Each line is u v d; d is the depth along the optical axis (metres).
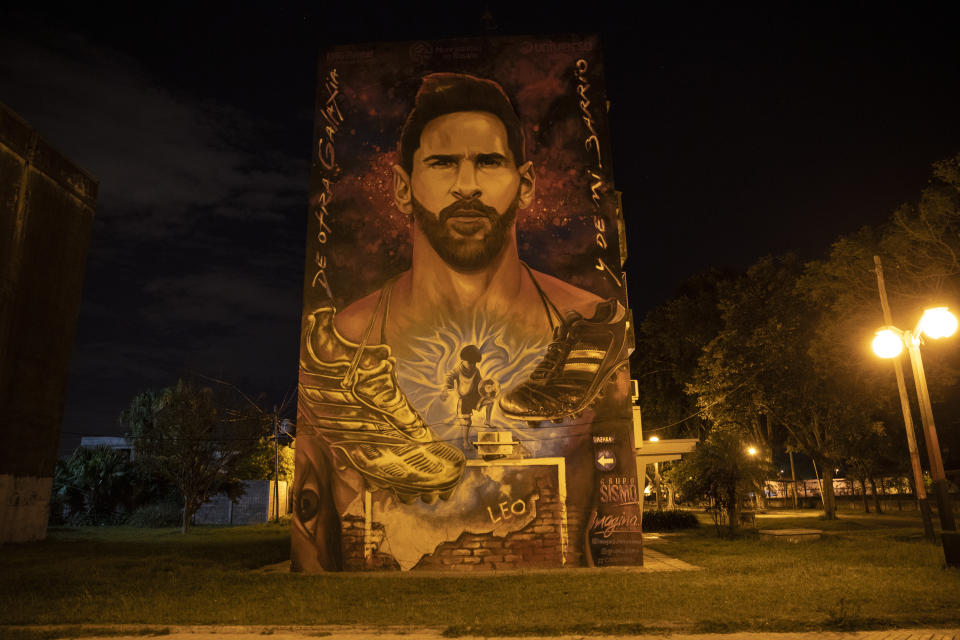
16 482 21.39
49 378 23.23
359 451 14.86
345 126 16.56
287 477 38.44
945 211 20.33
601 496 14.43
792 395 30.30
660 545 18.72
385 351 15.35
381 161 16.34
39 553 17.84
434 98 16.56
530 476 14.55
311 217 16.12
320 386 15.24
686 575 12.05
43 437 22.81
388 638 7.70
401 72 16.78
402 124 16.50
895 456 39.91
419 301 15.59
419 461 14.72
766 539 19.20
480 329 15.38
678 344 39.72
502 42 16.83
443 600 9.85
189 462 27.48
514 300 15.52
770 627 7.58
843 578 10.95
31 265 22.44
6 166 21.28
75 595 10.59
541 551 14.18
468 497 14.49
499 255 15.73
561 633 7.61
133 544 20.86
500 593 10.36
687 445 22.42
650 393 42.38
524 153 16.23
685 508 44.50
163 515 31.53
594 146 16.23
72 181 24.81
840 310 23.42
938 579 10.72
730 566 13.17
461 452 14.73
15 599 10.12
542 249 15.76
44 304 23.08
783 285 31.61
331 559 14.28
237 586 11.57
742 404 30.88
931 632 7.29
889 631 7.42
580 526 14.27
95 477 32.41
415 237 15.91
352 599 10.05
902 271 22.41
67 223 24.47
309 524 14.51
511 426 14.82
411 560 14.23
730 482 21.25
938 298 21.34
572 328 15.32
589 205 15.96
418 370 15.22
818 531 19.36
